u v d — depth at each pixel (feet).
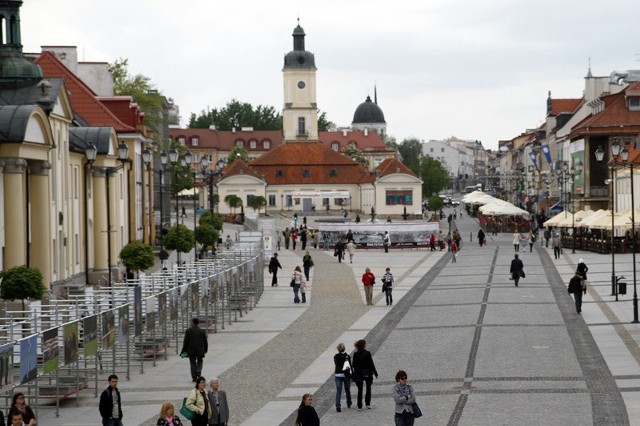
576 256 326.85
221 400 92.17
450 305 202.80
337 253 352.28
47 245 196.75
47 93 201.67
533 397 111.34
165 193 422.41
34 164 194.90
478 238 417.28
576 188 492.95
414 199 649.61
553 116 649.61
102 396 95.04
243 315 201.36
